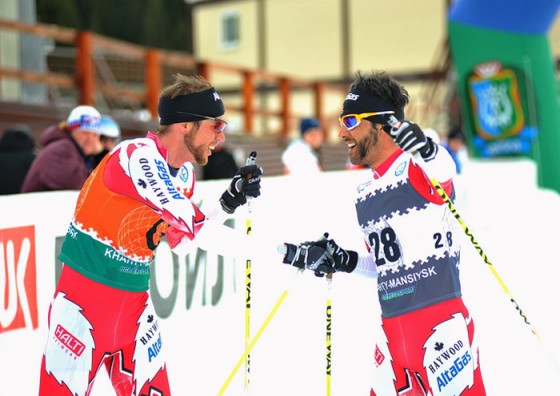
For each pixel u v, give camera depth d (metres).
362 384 11.82
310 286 15.19
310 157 17.81
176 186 7.63
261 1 69.00
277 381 11.95
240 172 8.13
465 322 7.23
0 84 32.12
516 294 15.97
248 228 8.63
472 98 28.56
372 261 8.05
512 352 13.16
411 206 7.26
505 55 27.67
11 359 10.07
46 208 10.88
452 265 7.32
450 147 28.83
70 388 7.14
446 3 60.44
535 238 18.16
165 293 13.16
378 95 7.40
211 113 7.40
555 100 28.44
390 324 7.46
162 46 124.81
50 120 26.61
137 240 7.29
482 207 20.73
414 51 62.22
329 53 66.19
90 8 119.50
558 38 56.31
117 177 7.09
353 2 64.75
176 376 12.07
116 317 7.28
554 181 28.16
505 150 28.16
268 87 68.81
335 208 17.38
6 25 24.25
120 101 42.28
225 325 14.06
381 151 7.49
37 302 10.65
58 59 49.06
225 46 71.44
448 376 7.12
